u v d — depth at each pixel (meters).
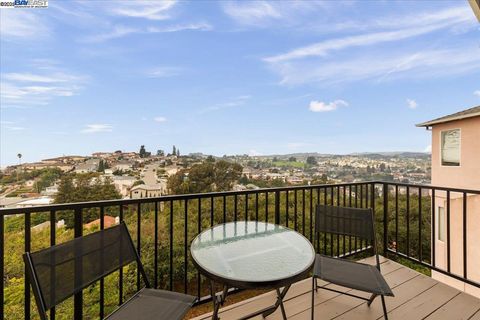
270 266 1.38
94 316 5.03
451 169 7.28
